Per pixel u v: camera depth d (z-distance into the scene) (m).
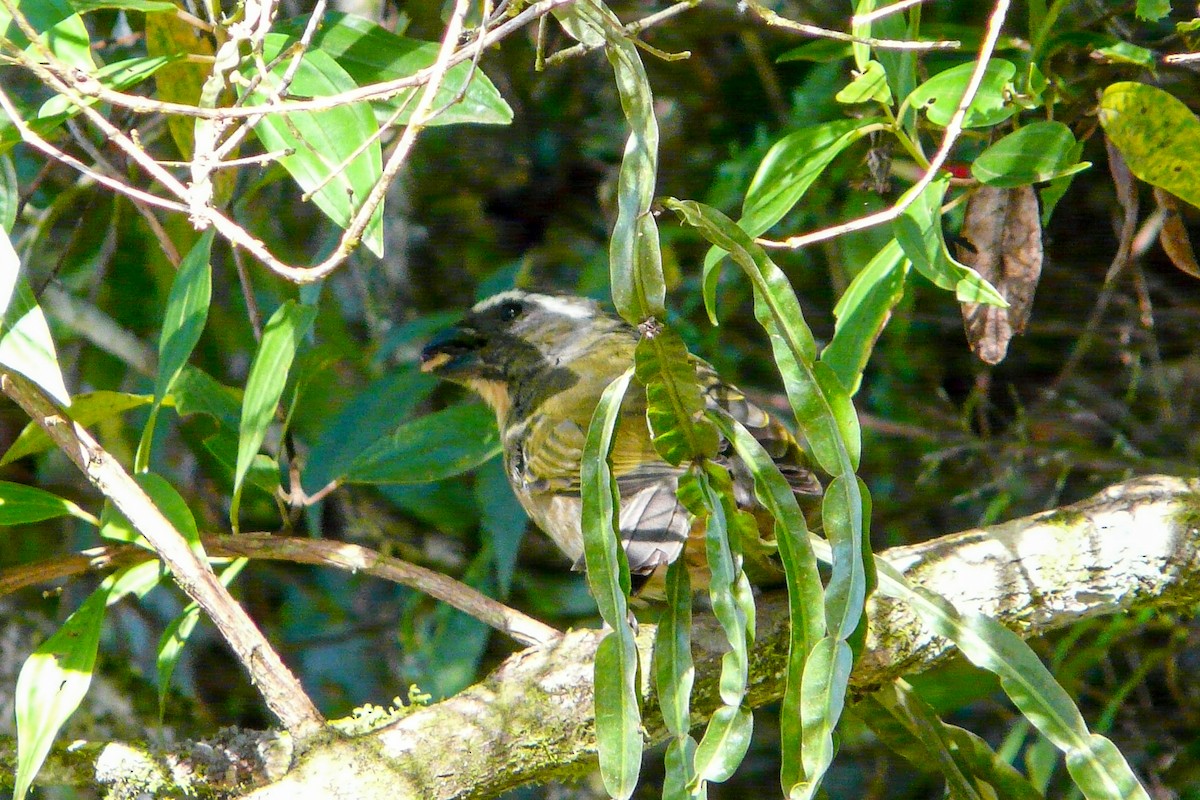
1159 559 7.09
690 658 5.78
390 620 13.44
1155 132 7.00
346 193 6.25
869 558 5.45
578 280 13.24
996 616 7.09
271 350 7.51
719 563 5.66
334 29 6.96
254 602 13.78
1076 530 7.19
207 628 13.38
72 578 9.77
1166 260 11.86
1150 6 7.03
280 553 7.67
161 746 7.45
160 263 11.54
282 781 6.58
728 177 10.96
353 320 13.44
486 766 6.72
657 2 12.23
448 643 11.15
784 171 7.09
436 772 6.66
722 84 12.56
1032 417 12.60
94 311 12.32
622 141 13.55
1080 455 11.76
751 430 8.41
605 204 13.25
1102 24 9.02
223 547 7.65
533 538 12.95
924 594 6.52
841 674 5.27
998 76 6.97
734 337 12.90
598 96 13.62
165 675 7.62
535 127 13.66
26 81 10.09
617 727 5.50
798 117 10.66
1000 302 6.68
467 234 14.10
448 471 8.67
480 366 10.20
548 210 14.00
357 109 6.35
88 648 7.12
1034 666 6.34
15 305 6.25
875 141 8.09
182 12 6.98
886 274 7.34
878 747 12.73
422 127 5.75
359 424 10.01
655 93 12.66
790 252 12.36
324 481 9.86
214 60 6.56
